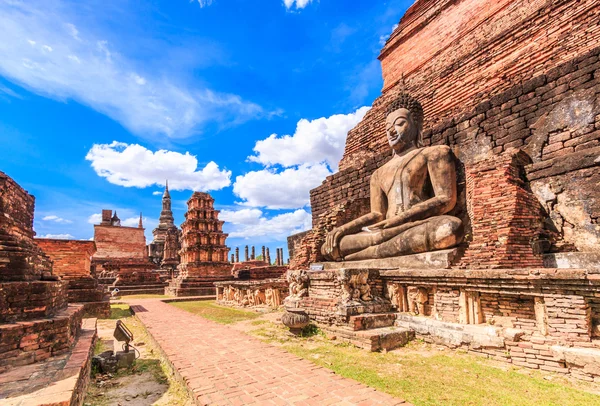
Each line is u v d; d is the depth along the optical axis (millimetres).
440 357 6031
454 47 13930
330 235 10617
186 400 4801
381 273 8180
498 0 12633
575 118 7801
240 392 4562
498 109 9297
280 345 7199
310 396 4395
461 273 6445
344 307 7355
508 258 6902
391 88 16766
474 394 4445
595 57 7590
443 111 13039
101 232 40094
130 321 12805
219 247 25938
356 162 15312
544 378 4945
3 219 6008
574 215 7305
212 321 10703
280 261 44656
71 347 5883
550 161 7734
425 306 7426
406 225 9000
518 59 10875
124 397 5070
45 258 8188
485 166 8117
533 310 5711
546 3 10531
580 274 4875
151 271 31344
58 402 3488
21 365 4816
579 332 4945
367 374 5246
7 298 5168
